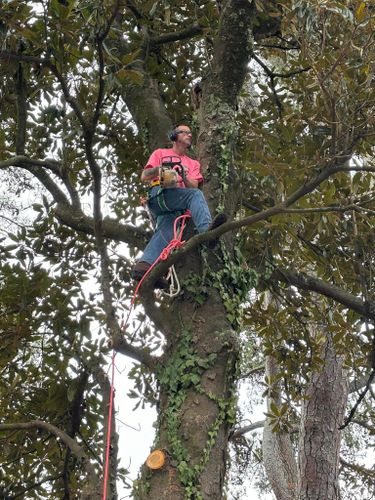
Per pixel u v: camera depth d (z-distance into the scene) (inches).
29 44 382.6
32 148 514.9
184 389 332.8
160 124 429.7
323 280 493.4
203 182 378.3
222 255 359.9
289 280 462.6
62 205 430.3
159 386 343.9
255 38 470.9
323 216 414.3
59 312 462.6
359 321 473.7
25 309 458.9
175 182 342.0
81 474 493.4
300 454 741.3
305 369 525.7
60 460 498.3
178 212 350.3
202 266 354.0
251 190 448.8
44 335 471.5
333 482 727.1
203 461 316.8
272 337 527.2
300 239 480.7
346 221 468.4
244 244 442.6
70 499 495.8
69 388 465.4
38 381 496.4
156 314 348.2
